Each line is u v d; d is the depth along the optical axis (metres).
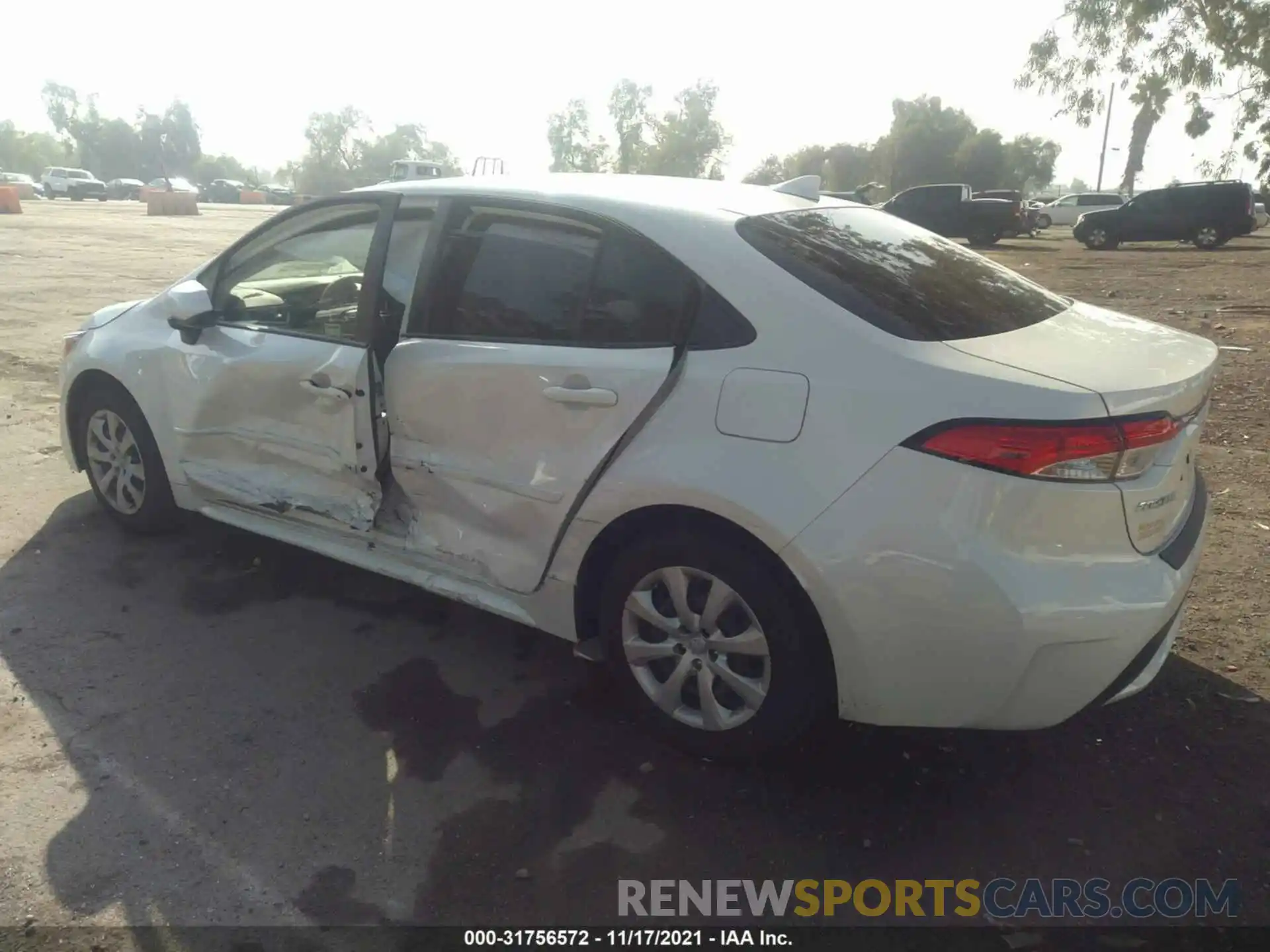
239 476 3.91
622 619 2.98
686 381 2.73
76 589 4.00
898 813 2.76
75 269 15.02
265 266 3.94
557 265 3.10
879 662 2.54
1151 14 18.19
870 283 2.81
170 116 106.88
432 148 95.69
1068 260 21.95
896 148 73.69
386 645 3.63
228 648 3.59
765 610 2.67
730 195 3.27
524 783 2.86
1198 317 11.78
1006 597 2.37
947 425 2.40
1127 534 2.47
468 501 3.23
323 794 2.80
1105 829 2.70
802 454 2.55
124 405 4.31
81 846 2.57
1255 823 2.71
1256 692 3.30
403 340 3.35
